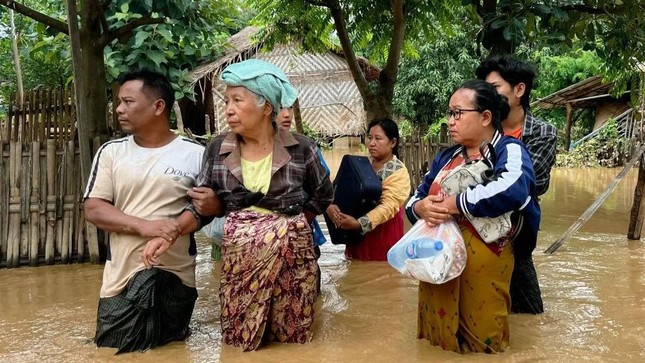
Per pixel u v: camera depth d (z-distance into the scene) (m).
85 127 4.97
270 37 8.89
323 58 19.98
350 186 4.80
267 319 3.07
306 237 3.10
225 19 7.46
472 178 2.82
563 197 10.15
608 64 7.72
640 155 5.89
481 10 5.77
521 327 3.32
